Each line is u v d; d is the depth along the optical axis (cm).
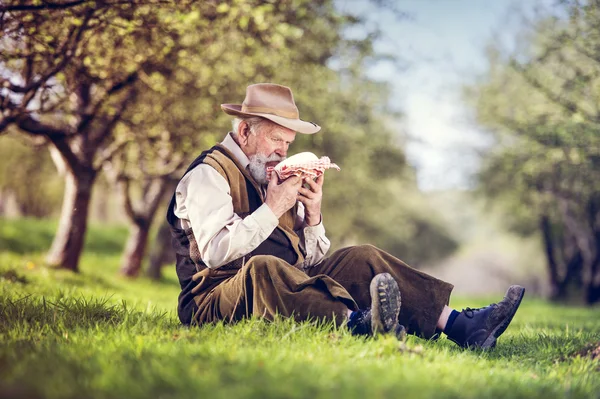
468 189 3459
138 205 2491
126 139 1759
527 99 2411
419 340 585
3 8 862
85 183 1908
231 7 1195
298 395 338
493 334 577
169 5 995
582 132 1762
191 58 1352
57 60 1058
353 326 525
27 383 351
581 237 3503
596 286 3503
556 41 1764
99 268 2705
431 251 5962
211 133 1723
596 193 2642
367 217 3966
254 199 591
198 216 563
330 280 535
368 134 2892
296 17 1450
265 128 598
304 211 627
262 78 1661
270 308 536
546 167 2512
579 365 530
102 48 1180
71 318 604
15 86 1053
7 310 630
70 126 1429
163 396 334
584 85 1686
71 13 946
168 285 2514
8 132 1358
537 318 1468
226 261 557
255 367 389
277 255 590
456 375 426
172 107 1650
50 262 1947
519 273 5847
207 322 578
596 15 1523
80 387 346
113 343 467
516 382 435
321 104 2105
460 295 3744
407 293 570
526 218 3997
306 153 588
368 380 369
